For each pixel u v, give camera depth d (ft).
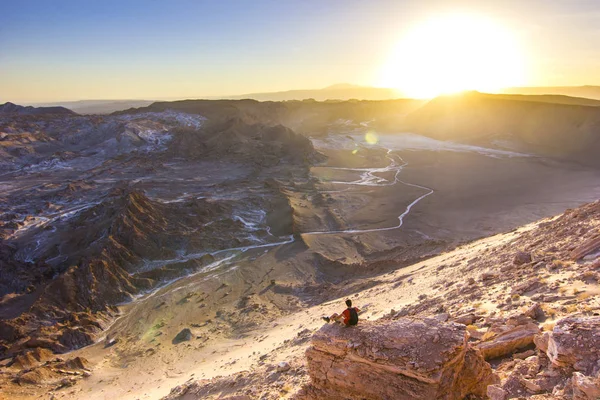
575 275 38.83
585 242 45.39
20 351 102.63
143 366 90.79
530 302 35.94
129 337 110.11
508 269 52.26
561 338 23.11
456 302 46.32
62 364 94.02
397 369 22.58
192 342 99.96
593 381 19.26
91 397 79.05
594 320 23.54
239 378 47.50
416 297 62.95
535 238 66.03
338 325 25.96
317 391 25.71
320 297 115.14
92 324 115.44
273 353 59.52
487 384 24.09
